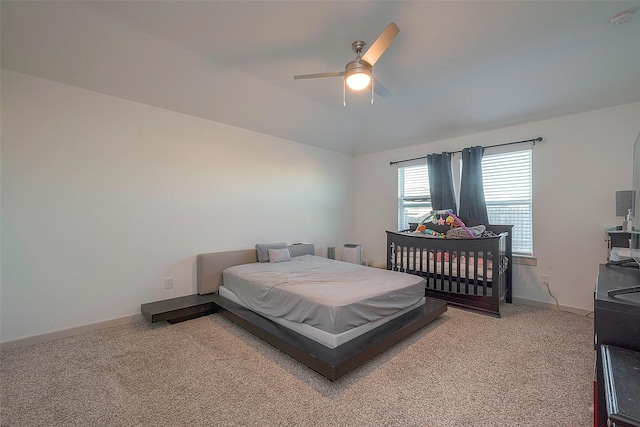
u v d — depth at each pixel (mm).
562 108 3424
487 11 2154
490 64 2928
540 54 2746
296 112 4180
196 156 3740
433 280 3820
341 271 3439
